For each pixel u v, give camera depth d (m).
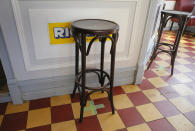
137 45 1.83
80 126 1.43
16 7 1.23
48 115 1.52
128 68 1.94
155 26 2.68
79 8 1.41
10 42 1.35
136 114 1.59
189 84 2.12
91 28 1.13
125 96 1.84
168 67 2.54
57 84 1.72
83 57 1.22
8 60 1.40
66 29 1.46
